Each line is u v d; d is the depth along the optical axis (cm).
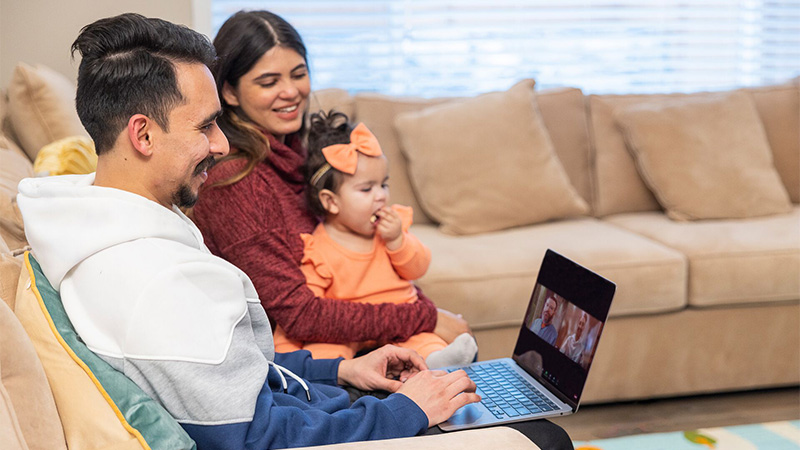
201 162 108
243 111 164
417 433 114
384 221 167
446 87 330
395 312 161
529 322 151
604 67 339
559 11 331
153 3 284
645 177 283
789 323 247
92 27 102
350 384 142
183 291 99
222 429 99
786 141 300
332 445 97
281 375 123
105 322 99
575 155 291
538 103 290
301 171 170
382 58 326
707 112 284
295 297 154
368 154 165
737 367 246
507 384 140
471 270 225
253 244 153
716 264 237
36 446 92
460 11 325
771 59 355
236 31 159
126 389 96
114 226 101
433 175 262
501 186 262
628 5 336
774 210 279
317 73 323
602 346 236
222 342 100
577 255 233
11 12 272
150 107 101
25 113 213
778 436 219
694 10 343
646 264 232
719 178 275
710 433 222
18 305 105
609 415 239
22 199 109
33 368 93
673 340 241
